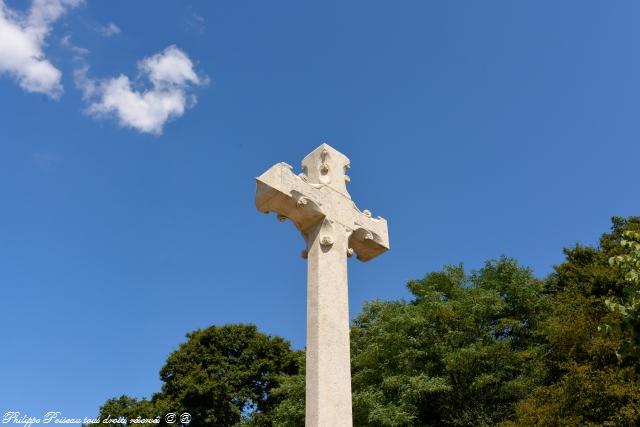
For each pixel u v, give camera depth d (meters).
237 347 46.41
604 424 22.42
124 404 40.09
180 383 42.69
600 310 27.66
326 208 9.95
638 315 11.52
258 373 45.31
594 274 29.52
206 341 46.47
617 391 22.45
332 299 9.30
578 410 23.66
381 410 28.55
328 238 9.69
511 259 38.34
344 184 10.67
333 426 8.27
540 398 25.61
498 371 31.88
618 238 35.12
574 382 23.92
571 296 32.22
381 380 31.58
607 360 24.84
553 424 23.80
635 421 21.86
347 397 8.62
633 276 11.75
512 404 30.81
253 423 42.97
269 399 45.09
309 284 9.49
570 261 35.66
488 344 32.91
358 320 36.44
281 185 9.48
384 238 11.02
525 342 34.59
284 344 48.03
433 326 33.09
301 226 10.05
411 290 37.25
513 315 36.31
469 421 30.81
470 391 31.73
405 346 31.78
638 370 24.16
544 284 37.59
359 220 10.59
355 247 10.87
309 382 8.64
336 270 9.63
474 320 33.75
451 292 36.03
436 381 29.61
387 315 33.19
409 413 29.52
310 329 9.06
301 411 31.86
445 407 31.80
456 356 30.38
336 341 8.98
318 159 10.63
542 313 34.72
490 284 37.34
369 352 31.55
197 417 42.41
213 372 44.56
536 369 29.59
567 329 26.86
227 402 43.00
